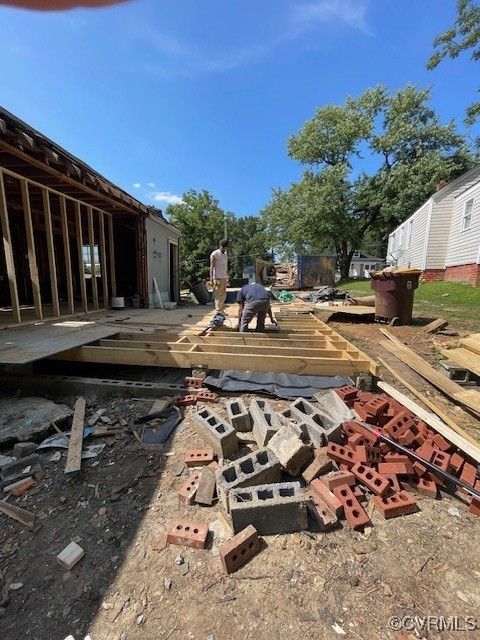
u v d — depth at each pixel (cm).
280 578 135
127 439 242
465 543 153
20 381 324
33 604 129
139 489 191
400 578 135
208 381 320
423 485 185
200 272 2542
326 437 212
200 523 164
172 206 2542
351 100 2211
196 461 209
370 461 201
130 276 936
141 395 311
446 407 288
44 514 176
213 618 121
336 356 350
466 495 185
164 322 569
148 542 155
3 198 437
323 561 143
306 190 2103
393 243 2095
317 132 2211
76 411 274
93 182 542
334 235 2178
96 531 163
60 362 385
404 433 217
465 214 1180
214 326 499
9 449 238
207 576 137
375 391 315
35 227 848
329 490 176
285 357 326
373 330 580
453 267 1288
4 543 158
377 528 160
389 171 2123
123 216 836
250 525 152
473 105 877
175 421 261
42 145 415
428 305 841
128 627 119
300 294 1371
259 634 115
